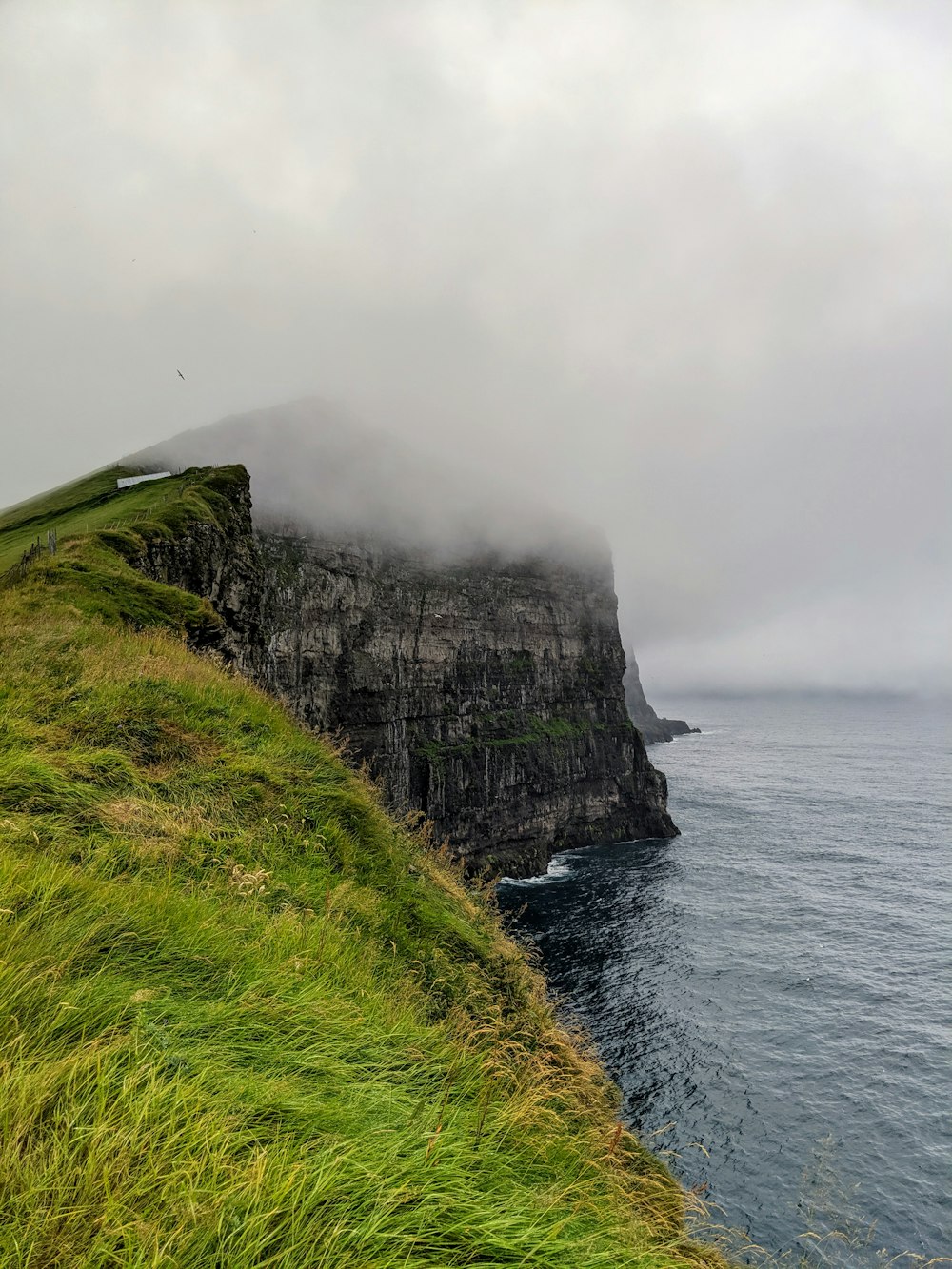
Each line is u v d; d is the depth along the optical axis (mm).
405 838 14242
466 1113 5234
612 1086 10594
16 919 5156
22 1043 3912
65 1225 3088
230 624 32344
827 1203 28312
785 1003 47875
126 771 10102
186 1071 4227
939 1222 27531
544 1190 4828
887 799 144250
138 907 6000
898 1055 40750
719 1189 29484
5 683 11570
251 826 10438
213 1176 3400
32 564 21203
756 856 94875
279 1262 3135
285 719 16141
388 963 8773
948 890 75875
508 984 10992
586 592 143125
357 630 98625
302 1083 4660
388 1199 3631
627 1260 4270
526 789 108562
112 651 14523
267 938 6941
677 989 50219
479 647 116500
